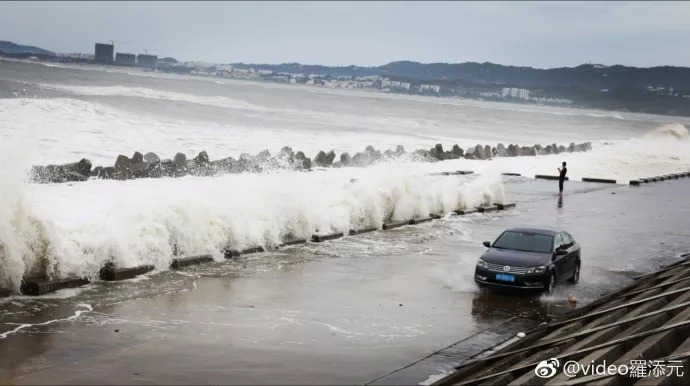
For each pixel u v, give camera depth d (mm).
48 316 17938
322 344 17281
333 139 85625
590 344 15656
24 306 18703
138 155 44938
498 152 87688
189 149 59562
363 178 38531
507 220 41750
